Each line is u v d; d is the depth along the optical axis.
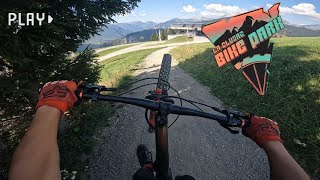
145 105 0.80
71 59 3.21
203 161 2.77
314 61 5.04
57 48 2.85
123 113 3.96
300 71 4.40
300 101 3.45
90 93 0.65
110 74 8.06
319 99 3.39
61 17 2.85
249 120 0.55
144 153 1.82
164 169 1.02
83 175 2.71
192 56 9.12
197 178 2.53
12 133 2.65
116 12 3.38
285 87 3.93
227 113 0.67
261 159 2.71
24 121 2.73
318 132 2.78
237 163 2.70
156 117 0.96
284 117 3.21
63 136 3.38
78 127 3.57
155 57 11.27
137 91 5.23
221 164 2.71
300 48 7.41
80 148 3.15
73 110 3.43
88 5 3.10
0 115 2.61
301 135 2.80
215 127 3.42
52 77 2.85
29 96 2.59
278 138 0.48
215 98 4.52
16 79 2.53
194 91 5.00
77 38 3.28
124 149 3.09
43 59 2.84
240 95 4.25
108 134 3.44
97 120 3.78
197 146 3.04
